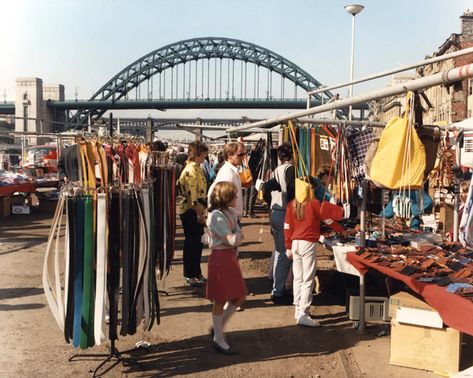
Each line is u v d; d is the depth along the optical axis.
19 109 106.06
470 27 28.33
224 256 4.48
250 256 8.74
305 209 5.12
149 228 4.34
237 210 5.87
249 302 6.07
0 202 13.47
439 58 4.36
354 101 3.92
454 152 5.52
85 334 3.88
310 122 5.36
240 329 5.15
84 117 116.62
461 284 3.94
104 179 3.99
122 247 4.04
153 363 4.31
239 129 9.09
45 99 111.56
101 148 4.01
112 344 4.22
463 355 4.41
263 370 4.19
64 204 4.06
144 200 4.26
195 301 6.08
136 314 4.21
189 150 6.68
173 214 6.20
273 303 6.03
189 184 6.52
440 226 7.63
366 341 4.81
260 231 11.31
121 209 4.00
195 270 6.67
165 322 5.34
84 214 3.86
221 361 4.37
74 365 4.25
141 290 4.25
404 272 4.33
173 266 7.89
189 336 4.95
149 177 5.27
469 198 4.42
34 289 6.47
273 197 5.87
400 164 3.60
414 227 6.33
